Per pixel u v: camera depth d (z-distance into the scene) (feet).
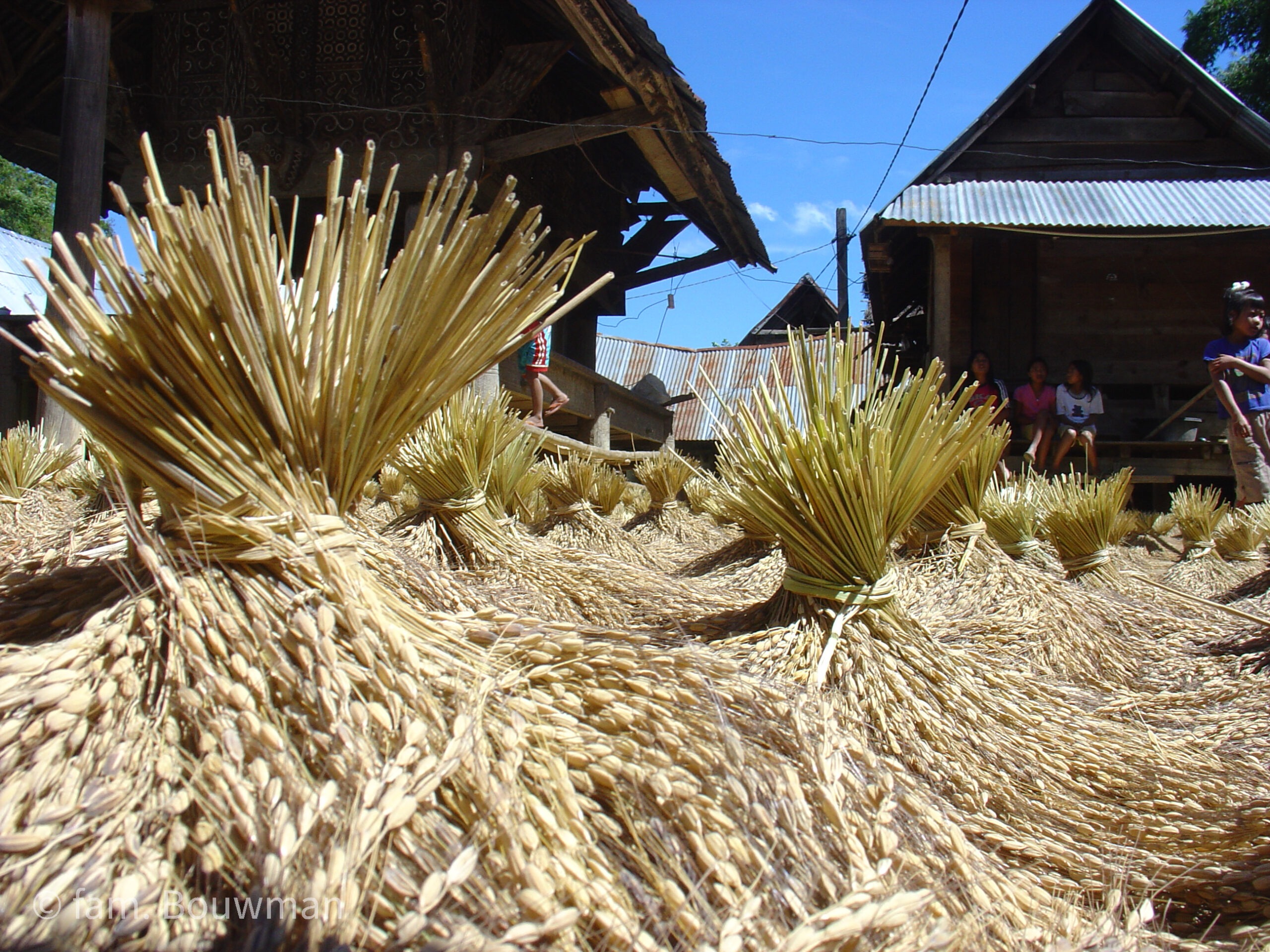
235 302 4.08
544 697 3.86
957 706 5.68
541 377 26.04
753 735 3.98
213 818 2.94
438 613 4.42
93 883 2.67
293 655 3.66
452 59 29.63
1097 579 12.78
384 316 4.53
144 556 3.79
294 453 4.41
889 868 3.32
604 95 29.55
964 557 10.30
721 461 7.97
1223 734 6.71
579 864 3.02
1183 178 39.40
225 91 31.78
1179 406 38.83
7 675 3.26
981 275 40.63
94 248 3.92
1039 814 5.03
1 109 36.24
